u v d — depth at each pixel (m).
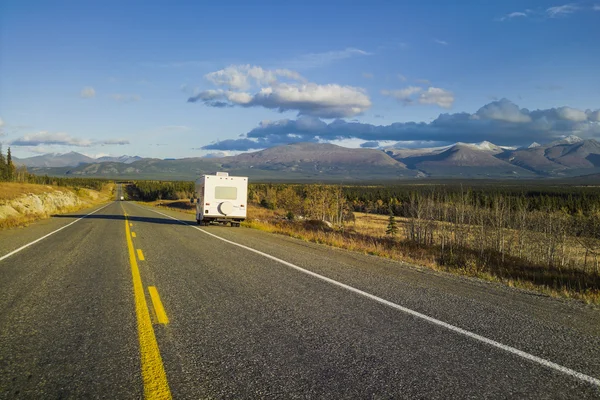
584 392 3.47
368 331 4.92
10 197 32.28
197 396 3.22
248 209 54.72
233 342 4.45
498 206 22.12
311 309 5.85
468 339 4.73
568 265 17.86
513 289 8.34
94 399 3.16
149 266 9.30
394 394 3.33
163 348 4.23
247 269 9.12
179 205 75.31
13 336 4.55
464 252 19.30
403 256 14.19
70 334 4.63
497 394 3.38
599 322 5.84
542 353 4.37
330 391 3.35
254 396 3.24
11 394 3.21
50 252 11.38
